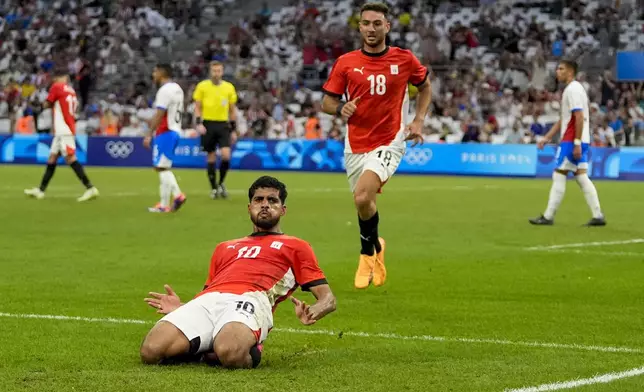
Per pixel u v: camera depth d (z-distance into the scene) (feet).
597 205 60.90
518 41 146.51
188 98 144.15
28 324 29.35
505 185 99.60
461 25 148.15
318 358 24.93
